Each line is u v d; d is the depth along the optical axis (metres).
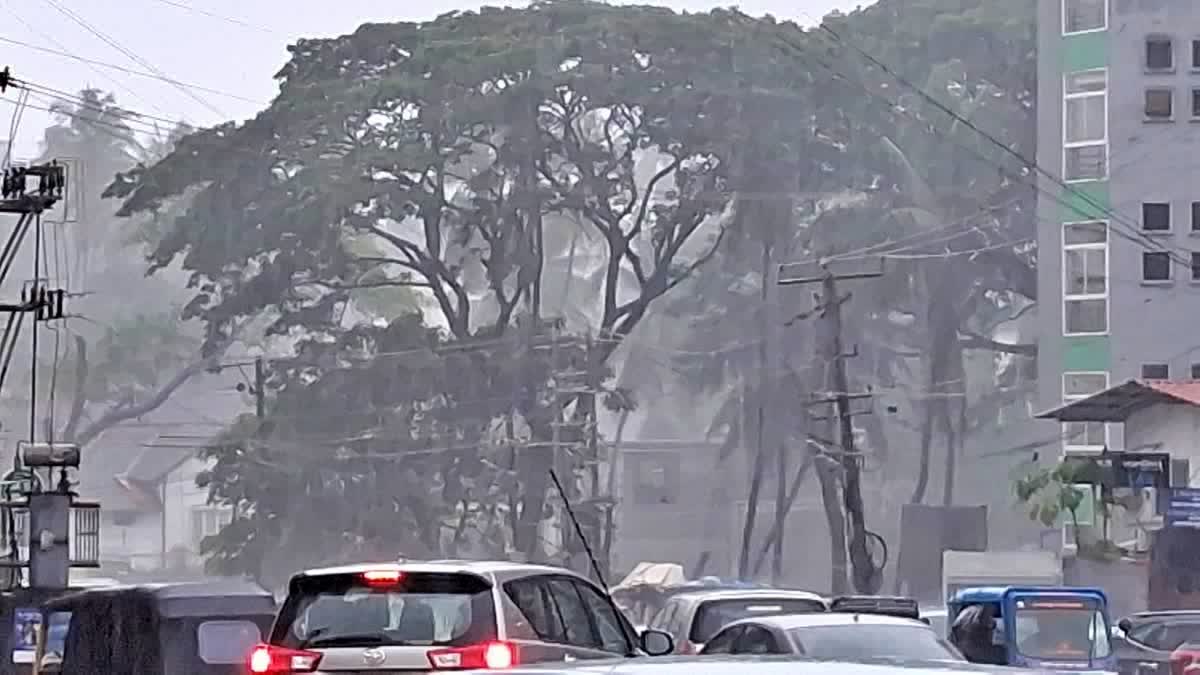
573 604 18.27
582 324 76.31
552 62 69.06
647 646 19.06
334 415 66.88
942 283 72.38
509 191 69.19
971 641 29.27
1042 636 28.52
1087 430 62.84
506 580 16.94
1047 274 64.31
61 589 36.72
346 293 68.94
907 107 73.38
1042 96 64.69
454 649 16.36
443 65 68.69
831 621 21.56
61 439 80.12
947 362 73.19
